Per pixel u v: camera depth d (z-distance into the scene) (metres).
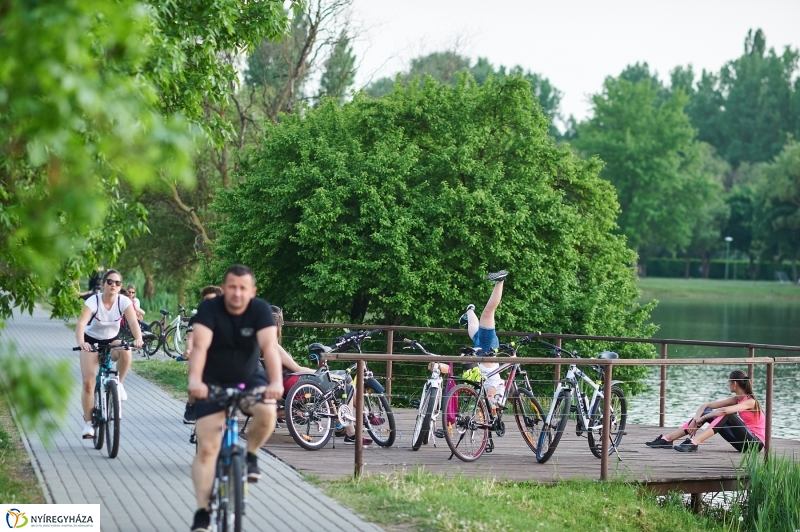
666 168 86.50
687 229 89.94
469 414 10.50
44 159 3.89
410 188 21.92
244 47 11.24
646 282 97.19
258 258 22.14
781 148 124.06
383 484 8.57
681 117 89.56
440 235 20.53
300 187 21.39
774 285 95.25
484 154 24.20
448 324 20.50
